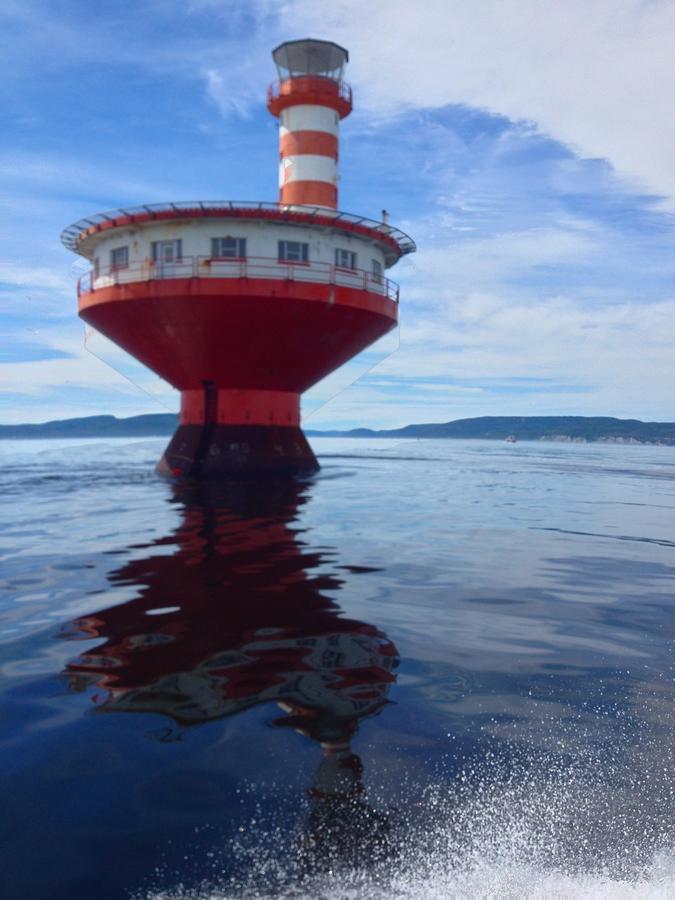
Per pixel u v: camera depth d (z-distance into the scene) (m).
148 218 26.59
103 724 5.10
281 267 26.64
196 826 3.74
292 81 31.11
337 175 32.12
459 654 7.00
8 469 39.41
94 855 3.48
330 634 7.54
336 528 16.03
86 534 14.64
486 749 4.75
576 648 7.32
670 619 8.71
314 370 30.48
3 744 4.77
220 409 29.95
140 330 28.14
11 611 8.40
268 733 4.96
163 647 6.98
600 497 27.58
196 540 13.82
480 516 19.77
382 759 4.56
